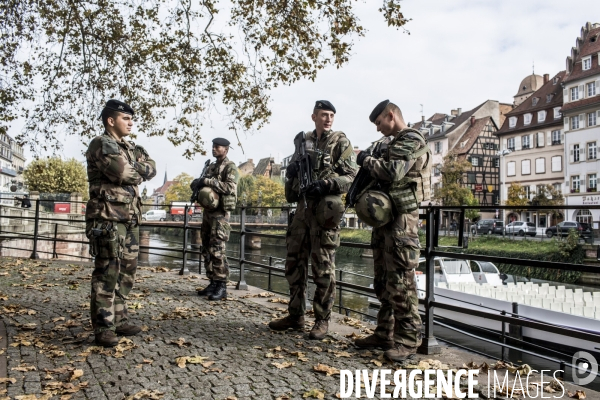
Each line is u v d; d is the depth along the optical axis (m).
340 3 8.45
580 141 46.03
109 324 4.17
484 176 63.28
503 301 11.39
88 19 9.84
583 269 3.08
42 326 4.84
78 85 10.24
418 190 3.87
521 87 88.94
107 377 3.46
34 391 3.17
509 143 57.12
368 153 4.02
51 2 9.56
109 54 10.08
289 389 3.30
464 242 4.08
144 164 4.59
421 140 3.87
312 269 4.68
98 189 4.16
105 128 4.42
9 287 7.20
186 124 10.38
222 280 6.65
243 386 3.33
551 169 51.50
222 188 6.49
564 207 3.29
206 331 4.80
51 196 40.81
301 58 9.14
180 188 103.94
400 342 3.94
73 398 3.09
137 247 4.64
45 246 23.48
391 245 3.90
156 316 5.42
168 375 3.52
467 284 13.84
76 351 4.03
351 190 4.11
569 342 10.03
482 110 68.56
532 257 30.27
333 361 3.94
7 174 90.00
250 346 4.32
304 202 4.74
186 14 9.57
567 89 47.56
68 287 7.24
